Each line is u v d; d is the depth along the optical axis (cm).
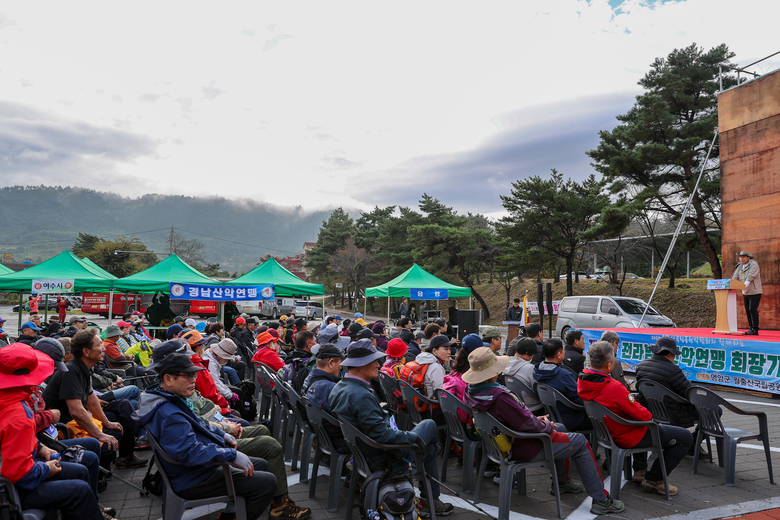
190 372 321
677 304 2441
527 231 2842
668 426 440
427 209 4759
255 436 443
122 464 528
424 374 546
